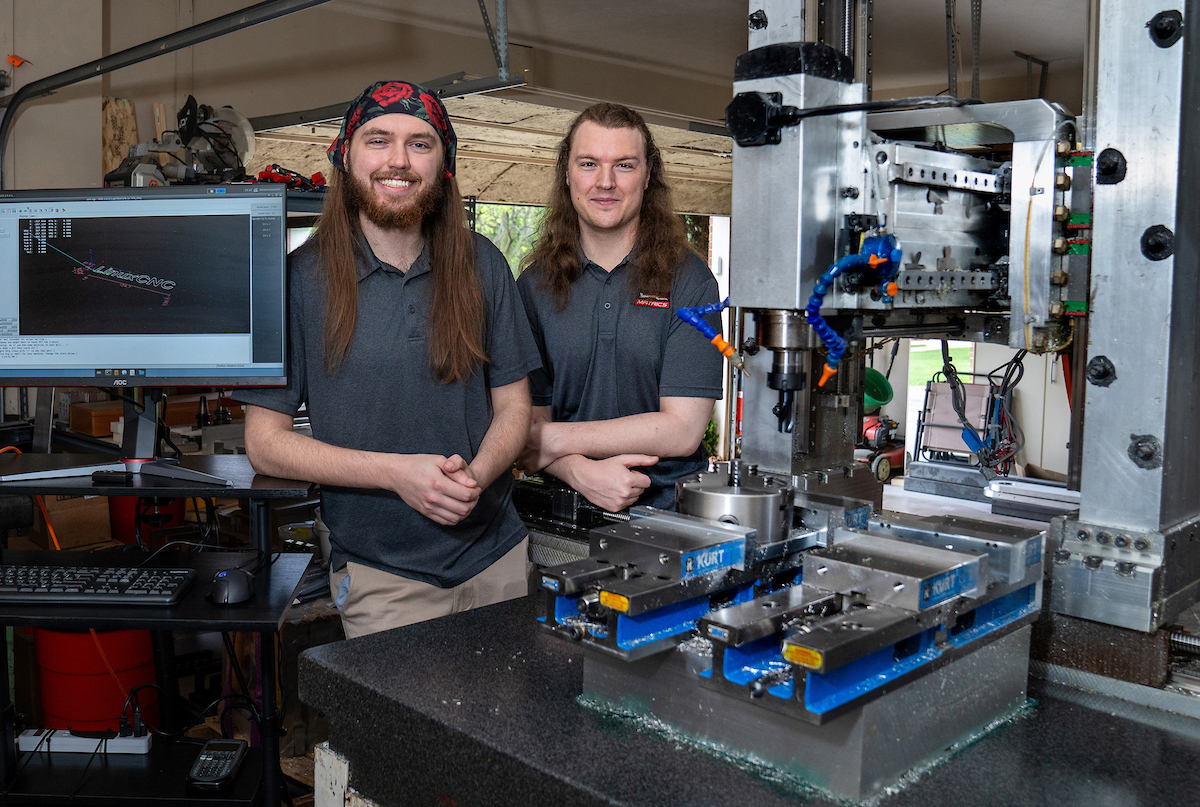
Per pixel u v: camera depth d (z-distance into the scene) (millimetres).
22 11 4371
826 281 1128
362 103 1635
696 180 7242
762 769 967
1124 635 1176
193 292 1722
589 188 1885
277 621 1647
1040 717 1124
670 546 1078
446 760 1058
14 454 1960
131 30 4965
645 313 1969
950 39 2141
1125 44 1151
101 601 1696
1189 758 1019
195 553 2020
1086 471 1226
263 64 5461
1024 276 1294
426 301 1709
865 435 2504
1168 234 1131
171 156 3582
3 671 2014
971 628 1079
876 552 1090
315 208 2623
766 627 956
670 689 1047
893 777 950
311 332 1726
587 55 6977
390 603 1714
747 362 1412
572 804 930
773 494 1219
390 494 1703
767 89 1171
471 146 5664
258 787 2029
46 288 1738
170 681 2371
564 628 1070
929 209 1311
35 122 4484
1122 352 1185
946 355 1835
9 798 1978
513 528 1885
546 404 2078
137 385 1746
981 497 2334
